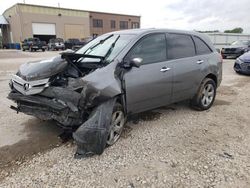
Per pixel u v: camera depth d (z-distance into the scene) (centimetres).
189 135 401
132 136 395
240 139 387
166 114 502
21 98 362
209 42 543
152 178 284
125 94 369
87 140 320
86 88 323
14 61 1692
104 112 333
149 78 399
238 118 483
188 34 495
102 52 404
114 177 286
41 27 4297
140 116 488
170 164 313
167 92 439
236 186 270
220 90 732
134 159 325
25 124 444
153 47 420
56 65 363
